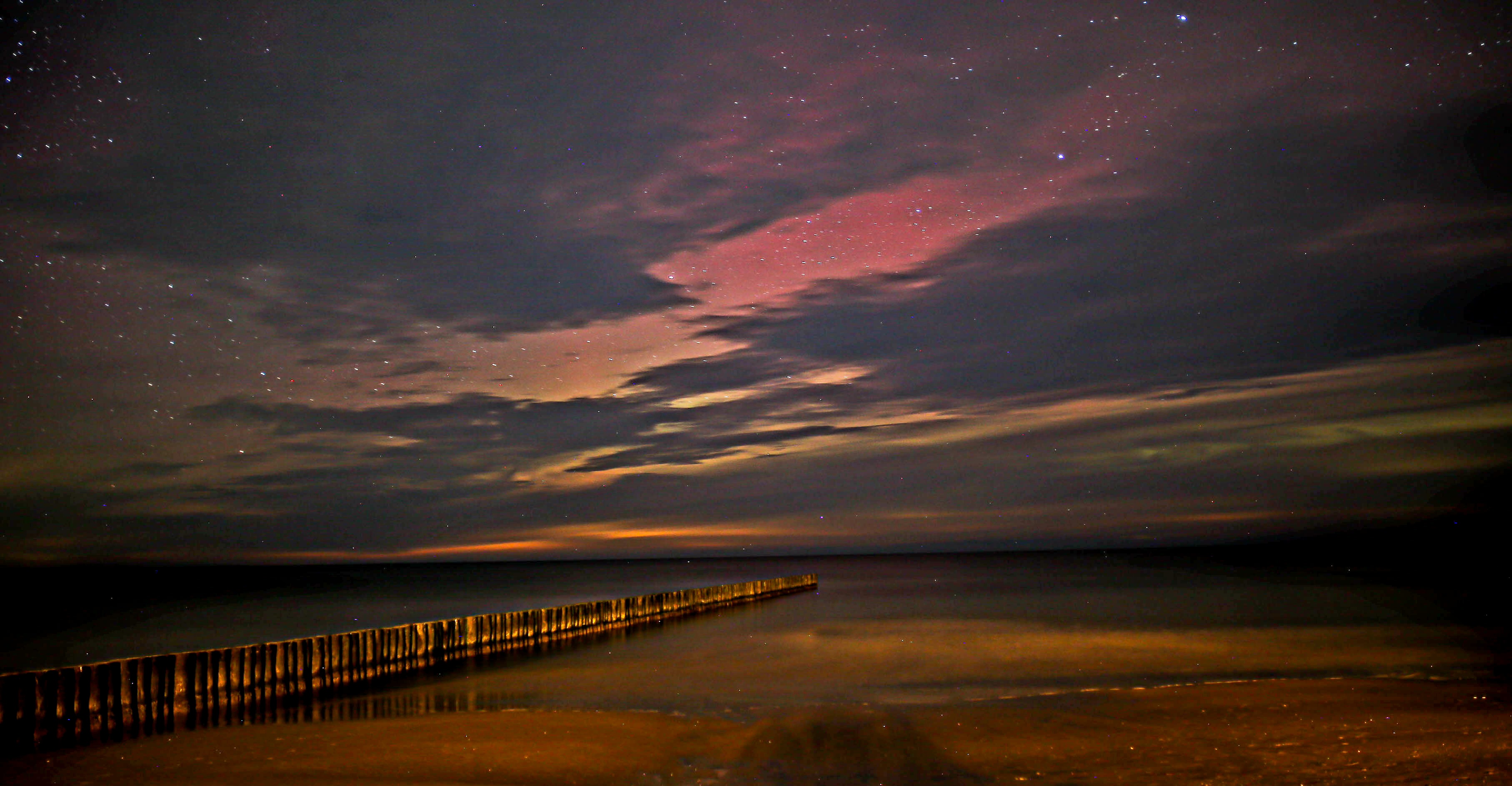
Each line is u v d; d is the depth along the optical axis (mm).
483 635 19469
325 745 9406
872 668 16188
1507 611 24922
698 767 8688
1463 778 7773
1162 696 12266
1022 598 33938
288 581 74125
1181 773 8281
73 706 10383
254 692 13133
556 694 14055
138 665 11273
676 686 14531
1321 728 10141
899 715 11148
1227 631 21234
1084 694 12656
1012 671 15594
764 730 10305
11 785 8062
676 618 27703
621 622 25531
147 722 11305
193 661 12133
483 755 8969
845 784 8117
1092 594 35500
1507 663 15719
